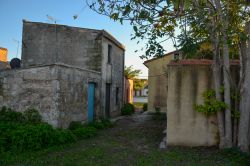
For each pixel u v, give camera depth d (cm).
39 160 804
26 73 1216
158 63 2550
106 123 1587
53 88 1188
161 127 1576
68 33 1847
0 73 1234
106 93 1992
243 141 920
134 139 1172
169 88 1041
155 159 831
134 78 4616
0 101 1228
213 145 1010
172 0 776
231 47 1009
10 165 755
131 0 804
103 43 1870
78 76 1416
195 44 807
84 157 848
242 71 945
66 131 1084
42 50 1850
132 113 2583
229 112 949
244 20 950
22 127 979
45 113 1190
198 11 870
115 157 851
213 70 966
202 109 996
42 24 1856
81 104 1456
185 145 1023
